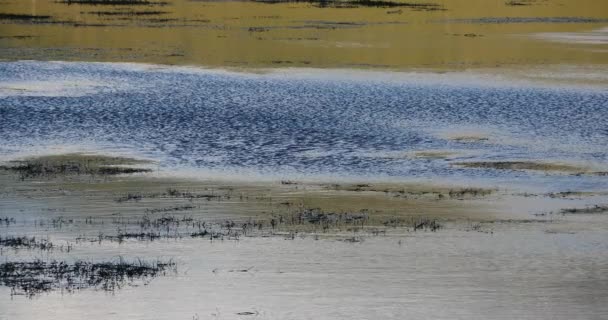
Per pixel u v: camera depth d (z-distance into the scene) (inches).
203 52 5049.2
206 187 2329.0
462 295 1596.9
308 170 2516.0
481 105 3454.7
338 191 2314.2
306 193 2287.2
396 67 4579.2
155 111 3218.5
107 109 3230.8
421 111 3321.9
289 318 1487.5
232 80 3978.8
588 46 5738.2
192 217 2059.5
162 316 1487.5
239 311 1515.7
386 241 1897.1
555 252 1835.6
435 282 1658.5
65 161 2568.9
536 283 1657.2
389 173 2500.0
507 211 2144.4
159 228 1967.3
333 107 3356.3
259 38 5871.1
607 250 1849.2
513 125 3120.1
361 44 5649.6
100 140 2810.0
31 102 3316.9
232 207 2149.4
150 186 2326.5
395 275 1690.5
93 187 2306.8
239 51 5132.9
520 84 4013.3
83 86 3713.1
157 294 1578.5
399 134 2955.2
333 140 2856.8
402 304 1552.7
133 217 2054.6
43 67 4237.2
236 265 1733.5
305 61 4736.7
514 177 2476.6
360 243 1879.9
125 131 2920.8
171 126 2992.1
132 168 2506.2
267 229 1973.4
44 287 1599.4
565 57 5137.8
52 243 1851.6
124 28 6279.5
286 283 1643.7
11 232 1927.9
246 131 2942.9
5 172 2439.7
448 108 3383.4
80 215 2063.2
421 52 5295.3
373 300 1569.9
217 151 2701.8
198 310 1517.0
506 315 1509.6
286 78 4072.3
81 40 5492.1
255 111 3253.0
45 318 1467.8
